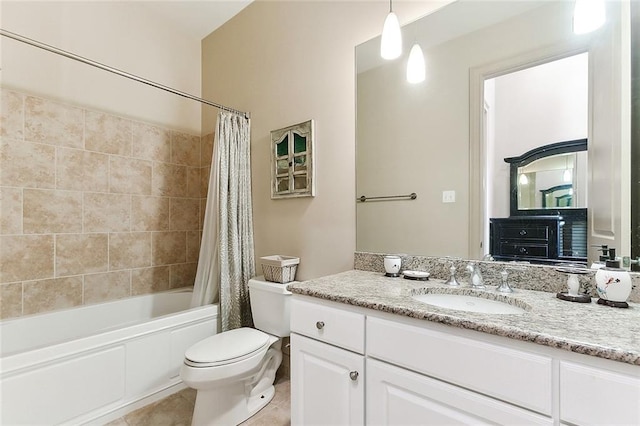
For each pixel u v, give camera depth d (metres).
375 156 1.67
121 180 2.30
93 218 2.15
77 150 2.08
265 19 2.28
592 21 1.07
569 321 0.82
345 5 1.81
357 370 1.08
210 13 2.51
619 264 1.03
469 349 0.84
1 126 1.79
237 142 2.23
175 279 2.61
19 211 1.85
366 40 1.72
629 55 1.02
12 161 1.82
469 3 1.38
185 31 2.74
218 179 2.13
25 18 1.90
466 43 1.38
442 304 1.24
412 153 1.54
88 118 2.14
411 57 1.54
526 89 1.23
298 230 2.04
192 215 2.74
